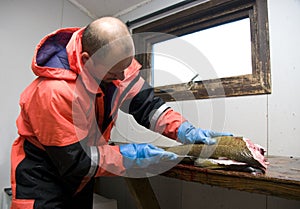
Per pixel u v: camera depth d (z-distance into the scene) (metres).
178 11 1.37
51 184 0.74
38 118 0.62
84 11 1.75
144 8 1.55
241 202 1.01
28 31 1.48
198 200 1.15
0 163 1.34
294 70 0.94
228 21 1.22
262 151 0.67
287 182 0.47
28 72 1.47
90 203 0.90
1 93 1.36
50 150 0.64
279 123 0.96
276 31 1.01
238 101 1.09
